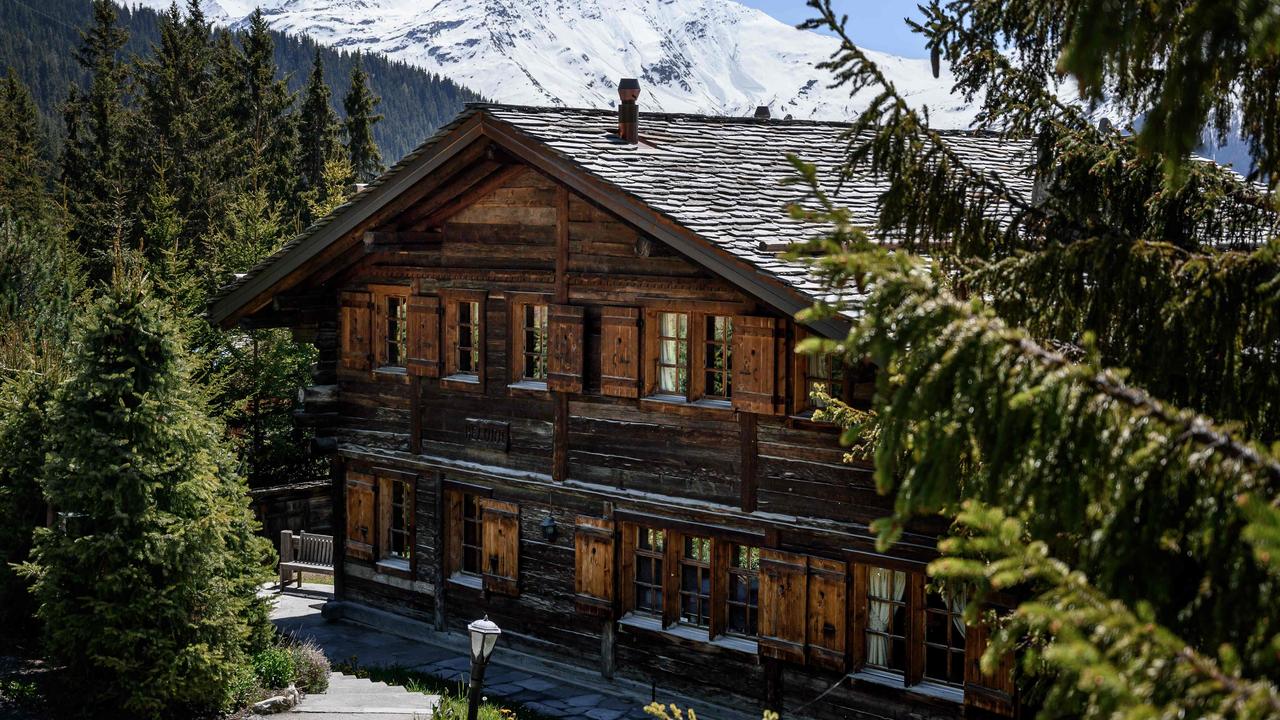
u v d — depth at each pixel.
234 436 27.05
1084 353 5.86
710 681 13.73
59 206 47.34
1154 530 3.83
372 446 17.16
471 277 15.54
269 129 52.53
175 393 13.14
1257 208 6.31
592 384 14.38
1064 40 4.34
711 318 13.59
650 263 13.56
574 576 14.86
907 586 12.08
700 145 15.49
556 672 15.15
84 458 12.38
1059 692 3.57
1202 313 5.30
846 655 12.48
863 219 13.52
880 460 4.29
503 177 14.97
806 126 18.41
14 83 68.31
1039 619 3.39
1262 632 3.63
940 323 4.20
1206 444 3.79
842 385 12.12
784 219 13.41
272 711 12.78
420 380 16.44
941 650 12.62
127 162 47.78
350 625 17.62
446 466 16.08
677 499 13.67
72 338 13.48
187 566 12.48
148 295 12.95
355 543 17.61
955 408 4.09
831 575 12.52
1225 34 3.42
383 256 16.59
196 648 12.22
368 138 54.66
